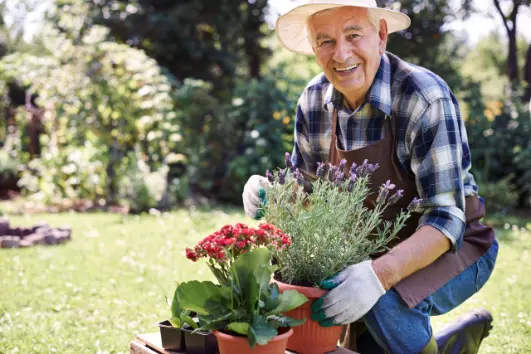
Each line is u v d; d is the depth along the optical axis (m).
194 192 8.49
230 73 12.05
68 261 4.54
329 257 1.85
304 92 2.39
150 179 7.27
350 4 1.89
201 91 8.46
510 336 3.00
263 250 1.63
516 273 4.39
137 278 4.00
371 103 2.04
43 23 10.31
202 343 1.71
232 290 1.59
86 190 7.75
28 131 8.88
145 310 3.38
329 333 1.82
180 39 11.05
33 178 8.02
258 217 2.22
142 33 10.70
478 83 9.21
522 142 8.27
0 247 5.01
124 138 7.73
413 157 1.99
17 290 3.69
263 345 1.58
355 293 1.70
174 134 7.72
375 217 1.87
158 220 6.46
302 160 2.46
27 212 7.06
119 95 7.52
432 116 1.95
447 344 2.28
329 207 1.84
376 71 2.05
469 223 2.12
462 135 2.11
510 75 11.35
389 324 1.87
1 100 9.38
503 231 6.29
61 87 7.40
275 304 1.63
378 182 2.09
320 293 1.76
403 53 10.33
